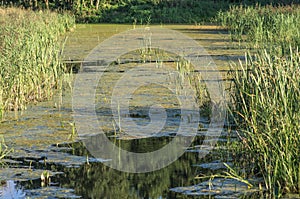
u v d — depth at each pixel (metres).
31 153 12.16
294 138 9.94
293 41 26.91
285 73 10.85
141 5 56.47
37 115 15.34
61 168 11.25
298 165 9.84
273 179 9.95
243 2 55.62
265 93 11.68
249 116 12.26
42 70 18.83
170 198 9.66
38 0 57.31
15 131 13.77
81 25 50.03
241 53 27.11
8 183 10.40
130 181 10.60
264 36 30.58
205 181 10.48
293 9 38.47
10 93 16.34
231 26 39.94
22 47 18.80
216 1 57.31
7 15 33.12
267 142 10.52
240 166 11.13
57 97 17.64
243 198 9.61
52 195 9.80
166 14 54.31
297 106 10.33
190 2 55.94
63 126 14.20
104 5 57.41
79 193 9.92
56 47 23.44
